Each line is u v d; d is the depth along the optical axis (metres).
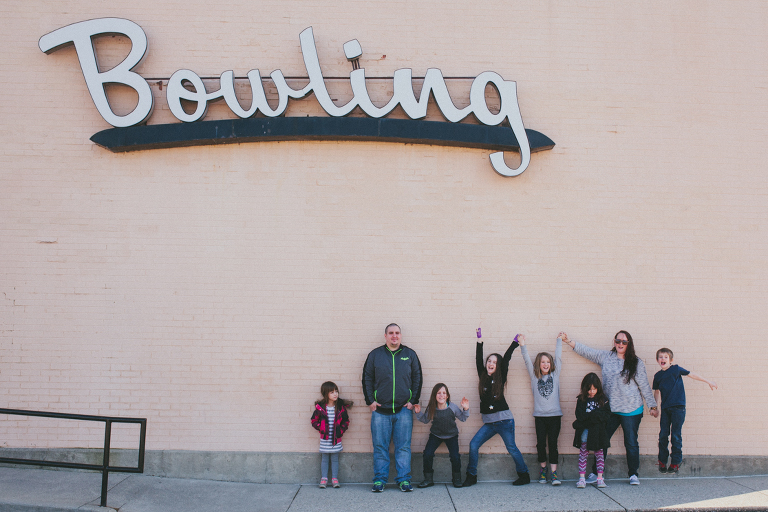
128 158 7.38
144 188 7.35
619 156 7.57
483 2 7.72
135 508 5.93
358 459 7.05
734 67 7.70
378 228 7.39
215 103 7.45
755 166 7.61
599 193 7.51
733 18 7.67
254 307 7.23
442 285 7.34
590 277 7.40
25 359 7.06
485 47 7.66
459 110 7.32
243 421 7.09
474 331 7.30
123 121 7.18
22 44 7.44
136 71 7.45
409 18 7.67
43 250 7.20
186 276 7.25
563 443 7.18
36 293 7.14
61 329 7.11
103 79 7.22
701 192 7.55
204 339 7.17
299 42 7.57
